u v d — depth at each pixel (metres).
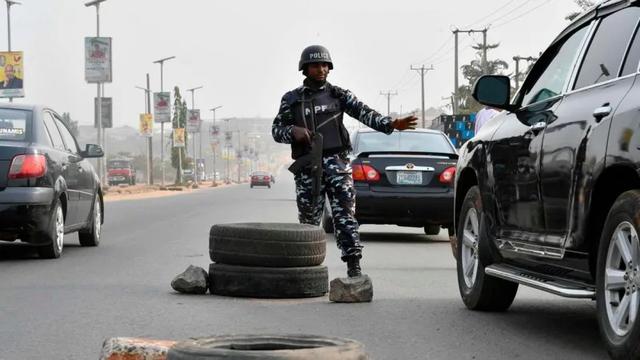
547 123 6.50
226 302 8.48
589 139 5.79
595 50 6.40
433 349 6.30
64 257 12.63
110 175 108.50
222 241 8.94
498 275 7.13
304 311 7.96
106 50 56.66
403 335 6.82
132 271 11.03
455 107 68.62
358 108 8.49
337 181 8.56
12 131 12.02
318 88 8.56
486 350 6.26
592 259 5.95
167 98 88.62
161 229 18.73
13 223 11.59
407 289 9.49
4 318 7.61
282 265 8.72
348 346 3.98
